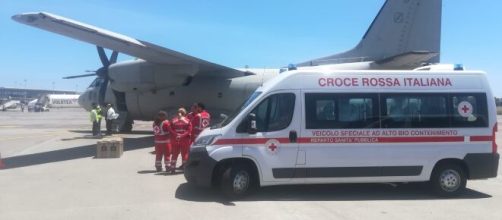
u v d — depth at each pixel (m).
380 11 19.06
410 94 8.59
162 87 18.94
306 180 8.35
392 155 8.43
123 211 7.28
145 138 20.03
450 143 8.55
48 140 19.23
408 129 8.50
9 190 8.86
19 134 22.64
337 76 8.60
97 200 8.04
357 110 8.50
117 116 21.08
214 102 19.81
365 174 8.42
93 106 23.34
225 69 18.97
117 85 19.28
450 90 8.66
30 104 85.00
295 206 7.75
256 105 8.35
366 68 17.94
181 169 11.58
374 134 8.45
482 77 8.79
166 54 16.41
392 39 18.77
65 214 7.05
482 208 7.67
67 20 12.44
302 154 8.30
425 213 7.30
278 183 8.32
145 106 20.88
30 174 10.76
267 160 8.23
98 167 11.88
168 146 11.14
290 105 8.41
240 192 8.24
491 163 8.57
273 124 8.33
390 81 8.63
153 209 7.45
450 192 8.57
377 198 8.45
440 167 8.59
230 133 8.22
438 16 18.22
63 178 10.24
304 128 8.34
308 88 8.49
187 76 18.64
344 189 9.26
